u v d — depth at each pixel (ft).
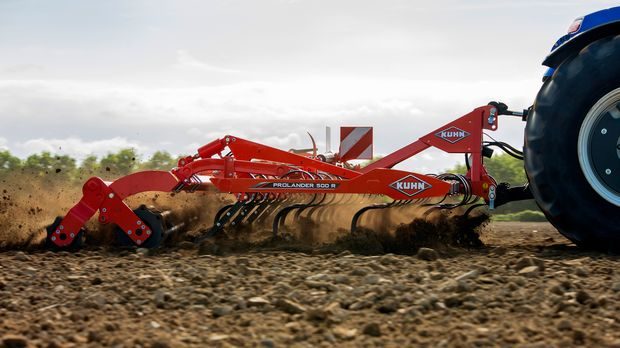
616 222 17.76
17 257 18.10
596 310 11.20
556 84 18.11
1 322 10.91
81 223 20.45
